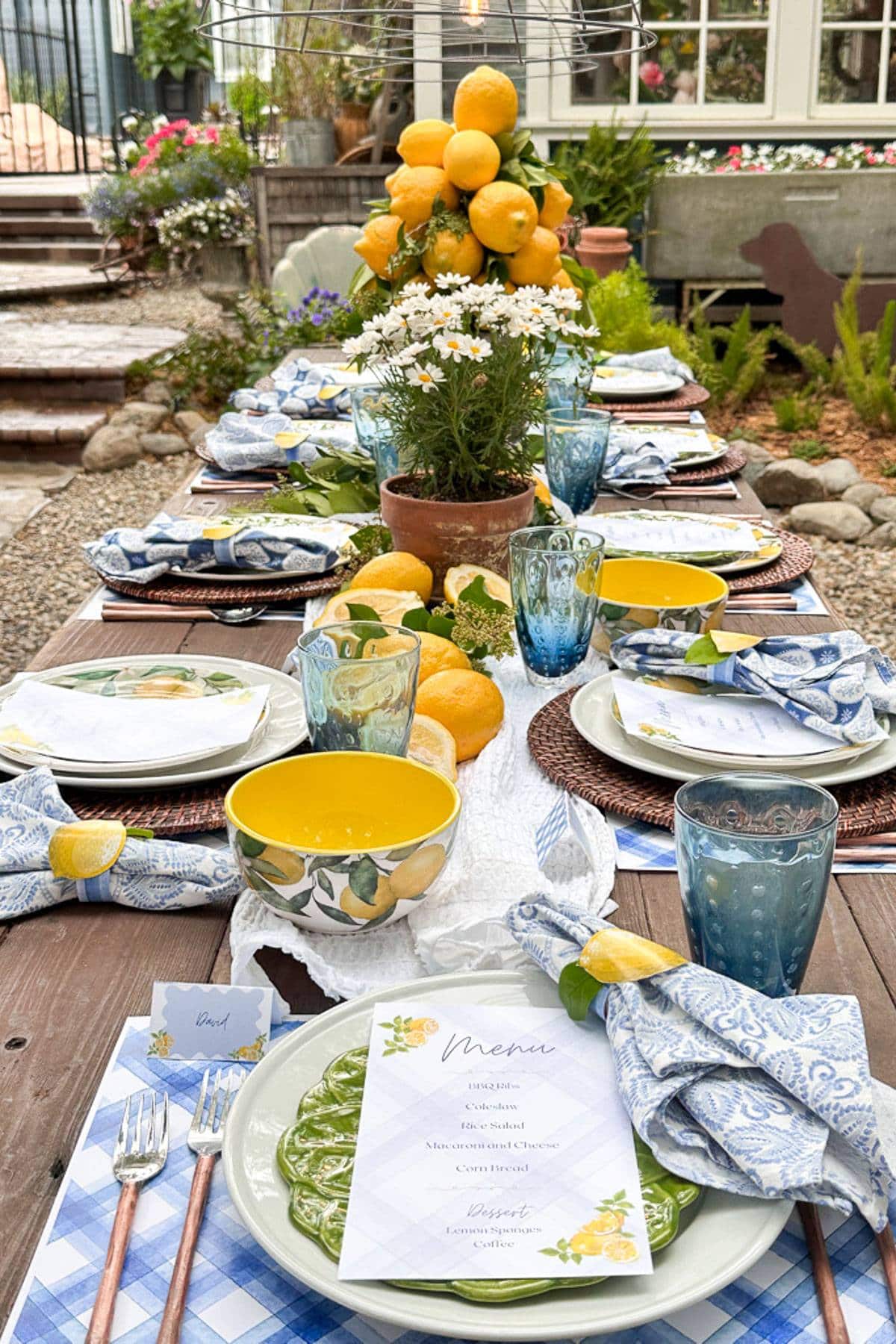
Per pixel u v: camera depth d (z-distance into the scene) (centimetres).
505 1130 67
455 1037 74
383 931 89
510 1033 74
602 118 605
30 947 90
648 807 103
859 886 96
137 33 1100
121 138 1035
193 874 93
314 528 168
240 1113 68
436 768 107
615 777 109
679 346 513
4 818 97
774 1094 67
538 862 95
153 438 536
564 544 129
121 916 94
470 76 186
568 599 125
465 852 95
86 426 523
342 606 130
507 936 85
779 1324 60
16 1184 69
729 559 160
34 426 521
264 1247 60
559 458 171
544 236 186
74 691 120
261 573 154
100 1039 80
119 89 1149
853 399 510
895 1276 61
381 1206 62
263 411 239
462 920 86
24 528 454
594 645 135
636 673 125
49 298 741
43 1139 72
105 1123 72
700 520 174
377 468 165
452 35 215
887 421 505
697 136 606
